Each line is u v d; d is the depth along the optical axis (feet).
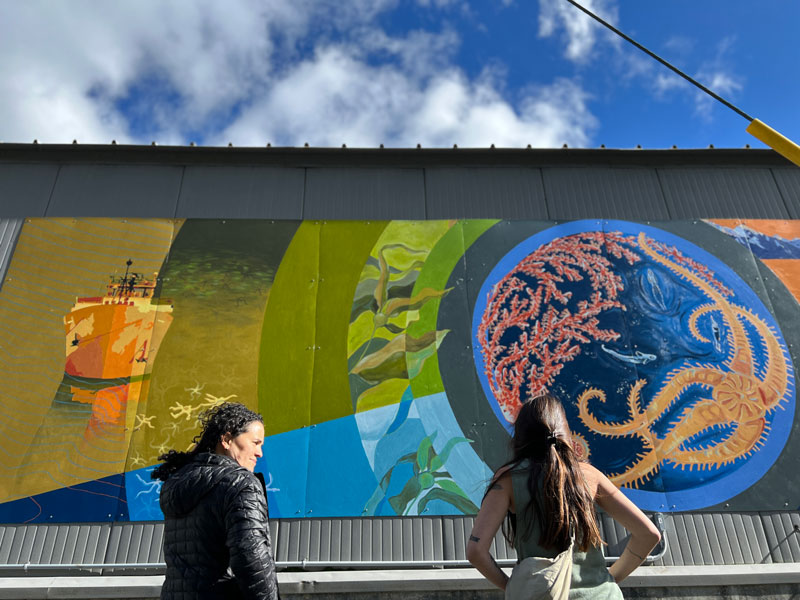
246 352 15.94
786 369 16.22
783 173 19.07
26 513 14.20
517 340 16.30
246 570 6.19
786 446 15.40
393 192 18.21
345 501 14.52
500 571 6.56
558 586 6.12
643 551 6.81
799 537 14.52
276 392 15.52
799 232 18.12
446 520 14.47
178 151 18.02
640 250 17.60
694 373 16.05
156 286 16.57
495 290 16.90
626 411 15.56
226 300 16.49
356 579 13.32
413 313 16.56
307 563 13.83
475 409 15.52
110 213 17.49
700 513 14.67
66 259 16.84
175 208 17.65
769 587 13.61
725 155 18.79
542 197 18.33
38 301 16.30
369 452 14.99
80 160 18.13
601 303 16.81
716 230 18.04
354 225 17.63
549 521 6.43
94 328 16.05
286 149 18.16
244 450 7.55
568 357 16.14
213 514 6.64
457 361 16.03
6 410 15.08
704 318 16.74
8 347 15.75
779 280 17.38
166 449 14.87
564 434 7.02
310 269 16.99
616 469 14.98
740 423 15.56
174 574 6.64
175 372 15.65
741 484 14.98
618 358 16.15
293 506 14.43
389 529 14.33
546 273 17.17
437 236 17.54
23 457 14.66
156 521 14.33
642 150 18.49
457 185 18.42
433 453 15.03
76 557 13.88
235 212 17.69
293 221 17.62
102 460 14.73
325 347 16.08
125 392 15.39
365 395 15.58
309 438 15.08
